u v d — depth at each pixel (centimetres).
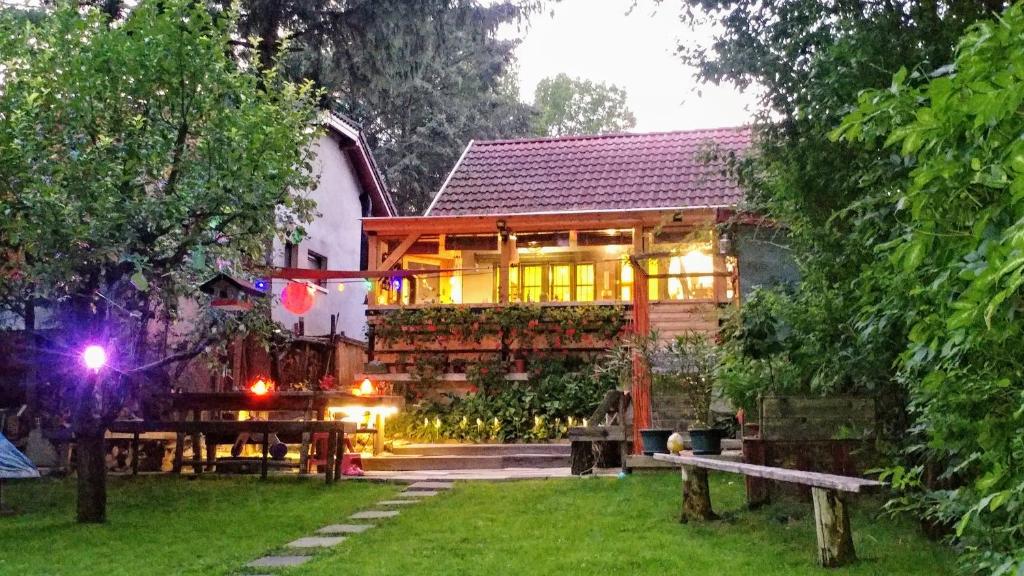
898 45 687
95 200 776
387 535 773
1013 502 324
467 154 1994
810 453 832
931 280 379
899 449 719
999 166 267
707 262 1565
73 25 830
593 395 1472
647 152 1897
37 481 1120
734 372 948
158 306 954
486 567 634
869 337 612
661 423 1188
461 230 1616
